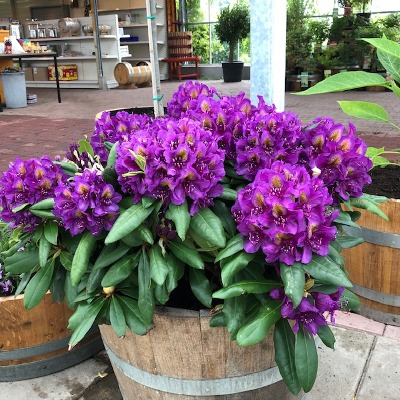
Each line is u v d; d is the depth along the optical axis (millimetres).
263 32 2666
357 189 1579
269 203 1277
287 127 1592
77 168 1765
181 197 1366
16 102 10109
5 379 2262
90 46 13914
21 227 1615
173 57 14844
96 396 2184
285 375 1422
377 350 2389
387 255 2447
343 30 11297
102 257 1479
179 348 1545
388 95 10195
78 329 1477
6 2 17656
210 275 1697
